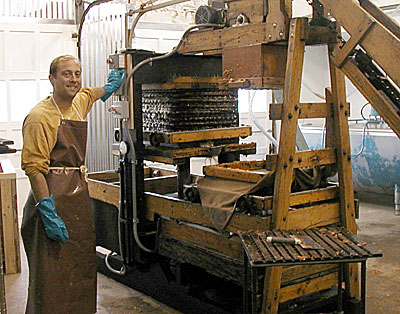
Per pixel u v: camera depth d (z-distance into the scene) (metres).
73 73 2.80
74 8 5.70
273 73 2.79
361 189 6.42
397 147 5.62
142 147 3.43
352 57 2.68
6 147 2.59
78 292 2.97
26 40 5.48
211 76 3.75
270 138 5.71
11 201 4.05
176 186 4.05
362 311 2.51
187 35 3.16
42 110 2.79
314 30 2.67
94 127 5.77
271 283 2.64
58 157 2.85
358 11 2.43
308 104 2.75
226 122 3.59
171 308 3.35
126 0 5.89
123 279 3.78
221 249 2.96
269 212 2.67
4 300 2.57
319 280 2.91
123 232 3.57
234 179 2.93
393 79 2.32
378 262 4.13
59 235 2.76
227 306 2.99
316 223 2.84
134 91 3.37
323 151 2.83
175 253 3.29
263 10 2.72
